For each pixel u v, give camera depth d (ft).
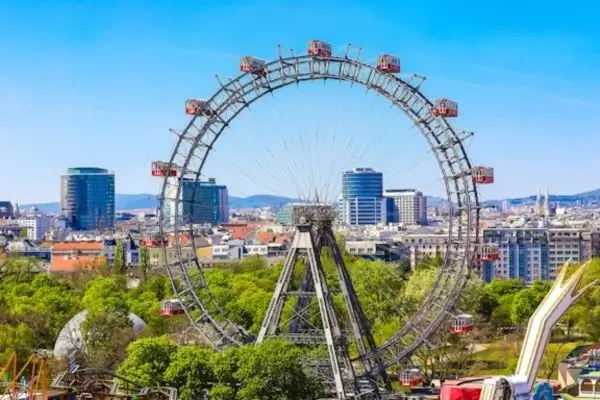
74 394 549.95
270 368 588.91
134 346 617.62
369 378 653.30
